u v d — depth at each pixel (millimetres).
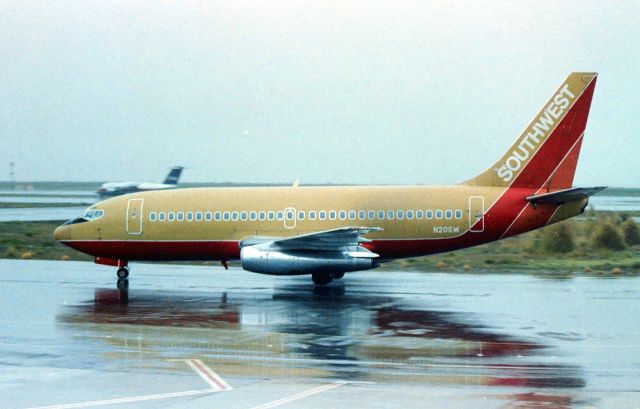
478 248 111562
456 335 47219
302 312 56281
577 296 63844
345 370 38062
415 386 34938
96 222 76125
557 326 50188
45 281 75375
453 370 38094
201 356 41250
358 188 75125
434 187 74062
